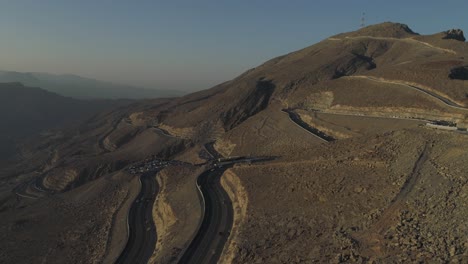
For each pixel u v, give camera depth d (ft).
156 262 165.99
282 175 205.77
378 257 111.24
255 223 164.35
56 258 235.81
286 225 154.40
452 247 105.29
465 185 135.54
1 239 278.05
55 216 307.99
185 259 156.56
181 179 289.33
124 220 250.78
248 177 217.77
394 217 131.23
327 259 119.24
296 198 175.73
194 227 188.14
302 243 136.26
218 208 205.36
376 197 149.69
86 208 310.04
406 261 104.99
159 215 246.27
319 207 160.04
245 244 147.13
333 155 207.51
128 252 203.00
